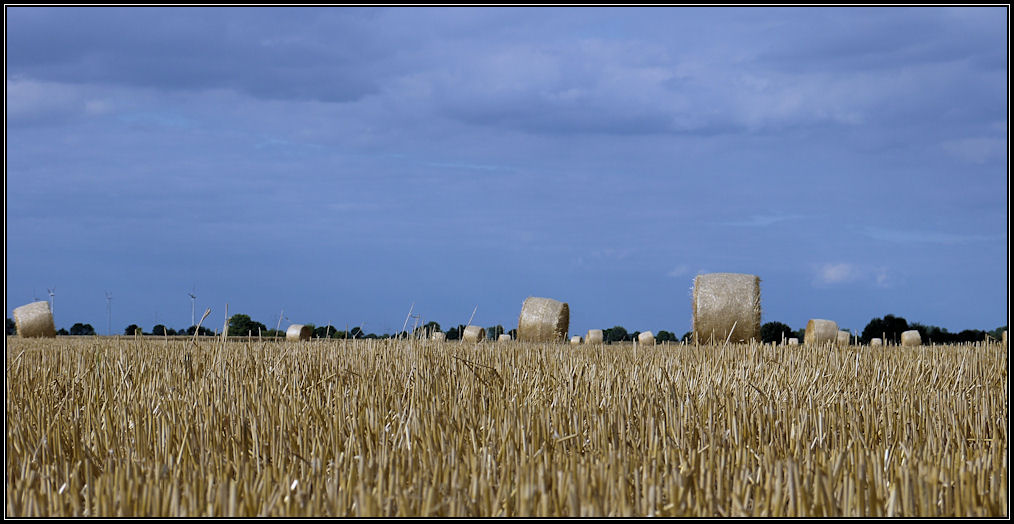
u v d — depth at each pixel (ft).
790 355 29.43
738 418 15.84
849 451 13.03
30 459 12.90
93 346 35.42
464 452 13.71
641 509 10.12
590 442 14.24
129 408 16.90
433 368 24.54
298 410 17.19
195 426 15.01
